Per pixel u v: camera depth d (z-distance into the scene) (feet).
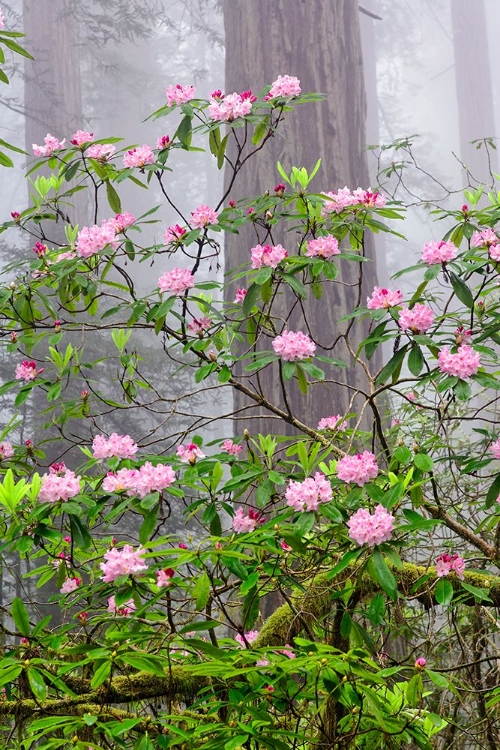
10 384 8.32
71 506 6.40
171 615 6.32
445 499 9.78
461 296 7.11
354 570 7.41
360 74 19.44
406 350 7.09
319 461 7.44
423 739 6.37
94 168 8.93
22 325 8.48
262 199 8.91
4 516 7.11
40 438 27.73
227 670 5.62
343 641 7.53
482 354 7.19
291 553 7.36
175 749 6.68
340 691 6.04
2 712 6.84
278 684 6.48
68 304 8.67
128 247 8.21
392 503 6.31
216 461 6.88
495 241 7.49
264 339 16.42
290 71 18.80
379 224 8.75
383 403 16.38
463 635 9.78
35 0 37.01
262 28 18.99
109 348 30.14
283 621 8.01
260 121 8.57
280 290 16.70
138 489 6.19
